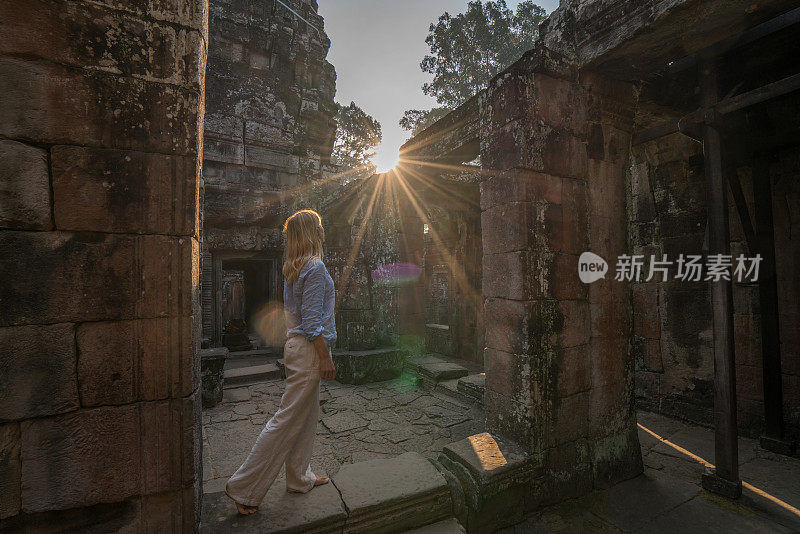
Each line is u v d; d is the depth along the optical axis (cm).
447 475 255
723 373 292
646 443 397
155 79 162
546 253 289
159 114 162
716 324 297
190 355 167
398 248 761
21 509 144
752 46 316
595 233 319
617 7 282
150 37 161
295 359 209
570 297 300
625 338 332
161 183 163
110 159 155
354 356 605
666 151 490
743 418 416
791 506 275
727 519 261
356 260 703
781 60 336
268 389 577
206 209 857
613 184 333
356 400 521
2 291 141
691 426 446
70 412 150
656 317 500
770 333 379
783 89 257
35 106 145
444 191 762
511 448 276
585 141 319
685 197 473
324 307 215
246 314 1593
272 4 938
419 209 818
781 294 391
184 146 166
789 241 386
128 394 158
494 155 308
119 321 157
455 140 464
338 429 413
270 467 202
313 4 1032
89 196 152
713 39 280
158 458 162
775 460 352
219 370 500
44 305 146
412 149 560
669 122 407
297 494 220
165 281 163
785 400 386
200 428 197
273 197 929
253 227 913
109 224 155
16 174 142
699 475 326
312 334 201
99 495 154
